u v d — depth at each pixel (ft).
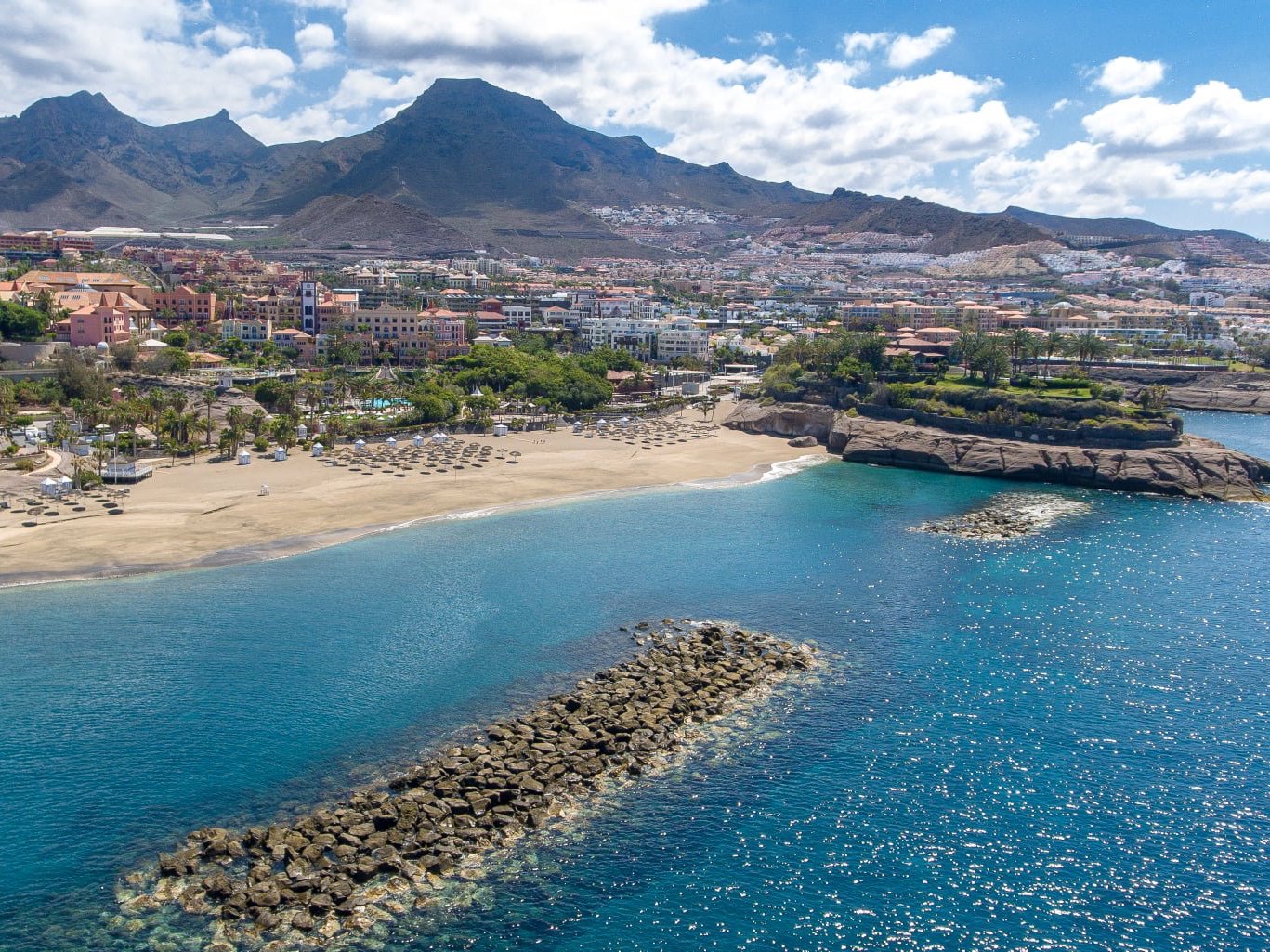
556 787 294.05
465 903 247.50
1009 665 390.01
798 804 292.40
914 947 238.48
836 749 323.57
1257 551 553.23
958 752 323.16
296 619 417.69
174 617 415.64
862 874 263.70
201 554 494.18
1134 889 260.21
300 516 562.66
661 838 275.39
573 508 617.21
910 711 349.82
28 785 291.58
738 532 570.46
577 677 368.07
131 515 545.44
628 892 254.27
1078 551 548.72
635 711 337.31
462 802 281.13
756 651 396.16
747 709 348.38
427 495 622.54
